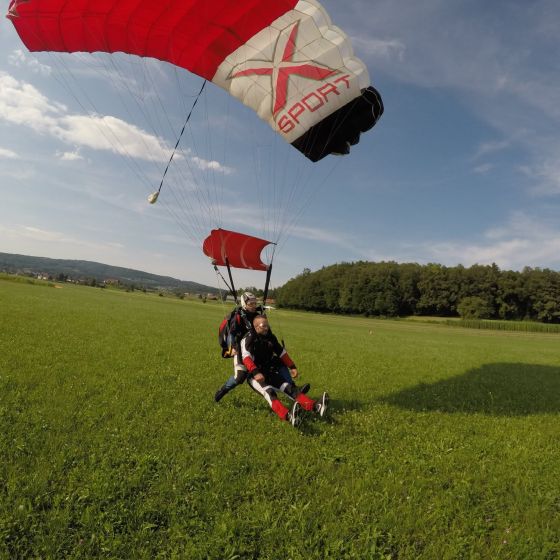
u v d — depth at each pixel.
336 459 4.58
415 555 3.13
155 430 5.00
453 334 41.03
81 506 3.37
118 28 5.93
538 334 58.38
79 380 6.93
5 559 2.78
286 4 5.50
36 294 28.41
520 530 3.43
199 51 5.94
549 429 6.20
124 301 37.88
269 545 3.09
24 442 4.28
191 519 3.33
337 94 5.73
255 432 5.19
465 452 4.95
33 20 5.94
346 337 22.81
